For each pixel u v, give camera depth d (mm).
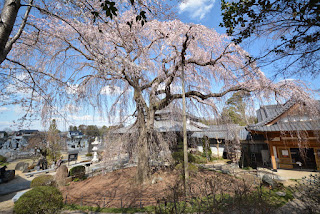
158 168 10648
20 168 14953
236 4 2588
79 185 9258
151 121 9094
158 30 7754
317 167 10992
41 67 5031
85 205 6367
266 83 6773
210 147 18656
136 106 8859
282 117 11047
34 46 4426
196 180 7746
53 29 4715
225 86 8898
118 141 8539
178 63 8133
